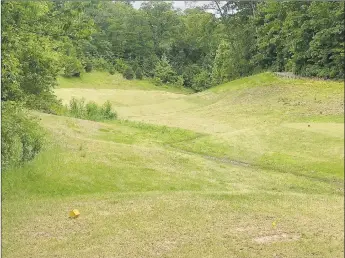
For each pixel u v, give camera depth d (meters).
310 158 15.48
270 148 17.08
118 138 19.52
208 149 18.30
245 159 16.64
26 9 13.45
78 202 9.03
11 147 11.66
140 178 12.54
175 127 23.28
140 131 21.98
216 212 8.25
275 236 7.07
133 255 6.33
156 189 11.80
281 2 35.97
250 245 6.68
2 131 11.48
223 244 6.71
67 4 17.02
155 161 14.48
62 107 24.64
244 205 8.79
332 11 28.88
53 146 14.23
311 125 19.38
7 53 12.48
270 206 8.80
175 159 15.15
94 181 11.91
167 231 7.24
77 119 21.91
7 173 11.21
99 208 8.54
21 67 13.99
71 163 12.78
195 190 11.62
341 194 12.09
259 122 23.73
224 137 19.48
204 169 14.30
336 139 16.75
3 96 12.72
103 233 7.17
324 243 6.78
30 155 12.35
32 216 8.05
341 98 26.06
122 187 11.77
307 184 13.14
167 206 8.61
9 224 7.57
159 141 20.14
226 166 15.28
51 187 11.20
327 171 14.36
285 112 25.30
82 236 7.05
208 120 25.81
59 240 6.89
